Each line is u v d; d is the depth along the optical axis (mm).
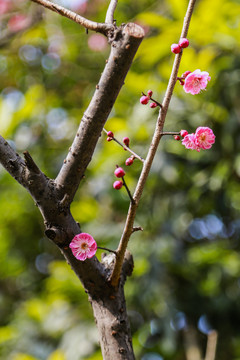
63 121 4602
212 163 3660
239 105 3523
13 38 4797
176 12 3145
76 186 1532
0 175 4262
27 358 2744
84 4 4688
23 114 3855
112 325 1527
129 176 3645
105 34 1465
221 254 3654
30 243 4746
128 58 1434
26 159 1469
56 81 4859
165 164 3561
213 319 3836
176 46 1470
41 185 1491
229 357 3766
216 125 3576
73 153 1514
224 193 3709
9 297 4777
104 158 3590
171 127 3574
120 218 3994
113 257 1646
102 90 1466
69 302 3963
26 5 4953
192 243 3949
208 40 3266
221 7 3061
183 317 3822
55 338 3898
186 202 3730
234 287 3846
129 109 3846
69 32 4801
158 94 3529
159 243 3680
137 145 3594
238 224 3926
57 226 1505
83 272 1537
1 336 3576
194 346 3701
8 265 4684
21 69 4961
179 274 3766
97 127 1492
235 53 3436
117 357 1502
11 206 4445
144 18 3141
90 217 3834
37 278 4742
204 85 1554
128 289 3662
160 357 3793
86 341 3648
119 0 4262
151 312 3799
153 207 3771
